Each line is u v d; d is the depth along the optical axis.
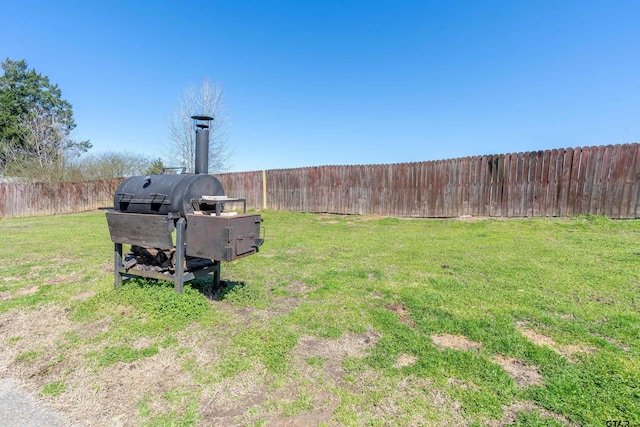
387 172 11.42
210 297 4.11
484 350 2.77
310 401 2.21
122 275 4.62
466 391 2.27
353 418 2.05
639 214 7.55
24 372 2.61
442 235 7.98
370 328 3.24
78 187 17.00
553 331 3.04
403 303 3.83
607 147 7.84
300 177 13.36
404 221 10.45
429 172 10.56
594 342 2.82
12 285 4.65
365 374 2.50
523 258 5.50
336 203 12.55
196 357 2.75
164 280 4.04
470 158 9.79
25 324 3.39
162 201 3.76
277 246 7.24
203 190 3.94
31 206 15.50
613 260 5.15
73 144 27.16
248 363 2.65
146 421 2.06
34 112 26.28
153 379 2.48
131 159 21.00
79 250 7.04
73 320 3.44
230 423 2.03
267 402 2.21
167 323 3.29
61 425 2.05
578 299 3.74
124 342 3.00
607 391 2.20
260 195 14.58
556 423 1.95
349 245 7.22
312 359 2.70
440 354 2.71
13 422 2.07
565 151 8.36
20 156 21.83
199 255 3.62
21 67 28.38
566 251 5.80
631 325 3.06
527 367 2.53
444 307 3.64
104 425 2.04
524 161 8.95
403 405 2.15
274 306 3.85
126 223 3.95
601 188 7.96
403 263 5.57
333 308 3.72
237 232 3.49
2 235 9.16
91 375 2.54
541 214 8.77
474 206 9.81
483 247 6.46
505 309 3.53
